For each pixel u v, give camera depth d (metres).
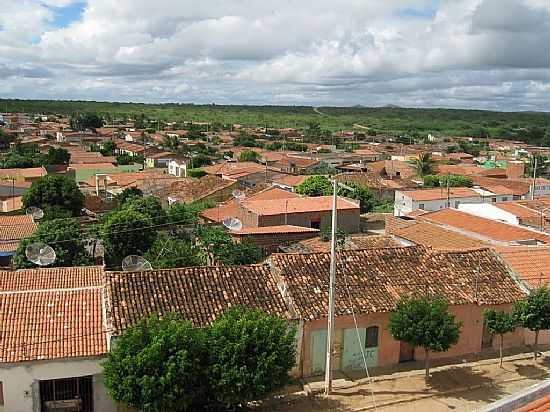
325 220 54.31
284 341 20.44
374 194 79.88
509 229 39.94
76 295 23.80
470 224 42.28
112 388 18.95
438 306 23.30
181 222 52.31
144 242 44.97
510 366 25.59
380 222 61.34
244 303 23.94
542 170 108.06
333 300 22.78
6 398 20.47
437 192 69.56
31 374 20.50
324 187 68.38
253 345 19.95
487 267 28.50
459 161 123.00
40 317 22.33
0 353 20.39
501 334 25.19
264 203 54.34
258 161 115.44
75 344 21.16
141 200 56.41
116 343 20.08
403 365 25.59
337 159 118.50
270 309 23.84
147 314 22.34
